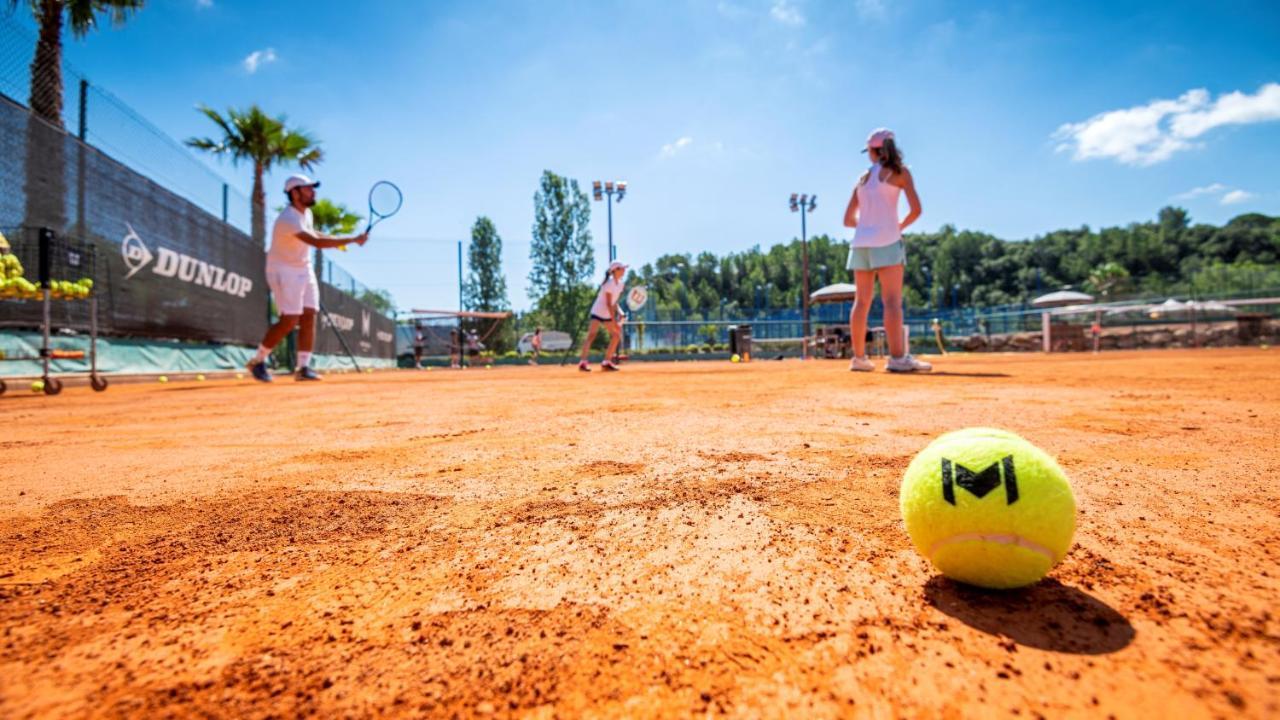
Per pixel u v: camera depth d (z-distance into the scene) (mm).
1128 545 1123
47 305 6332
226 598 987
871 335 18875
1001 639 796
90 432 3074
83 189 7973
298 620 904
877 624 847
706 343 31969
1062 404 3338
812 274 81438
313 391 6082
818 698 674
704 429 2674
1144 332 26578
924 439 2314
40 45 8203
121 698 706
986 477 930
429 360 29234
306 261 7871
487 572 1074
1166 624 821
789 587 978
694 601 931
